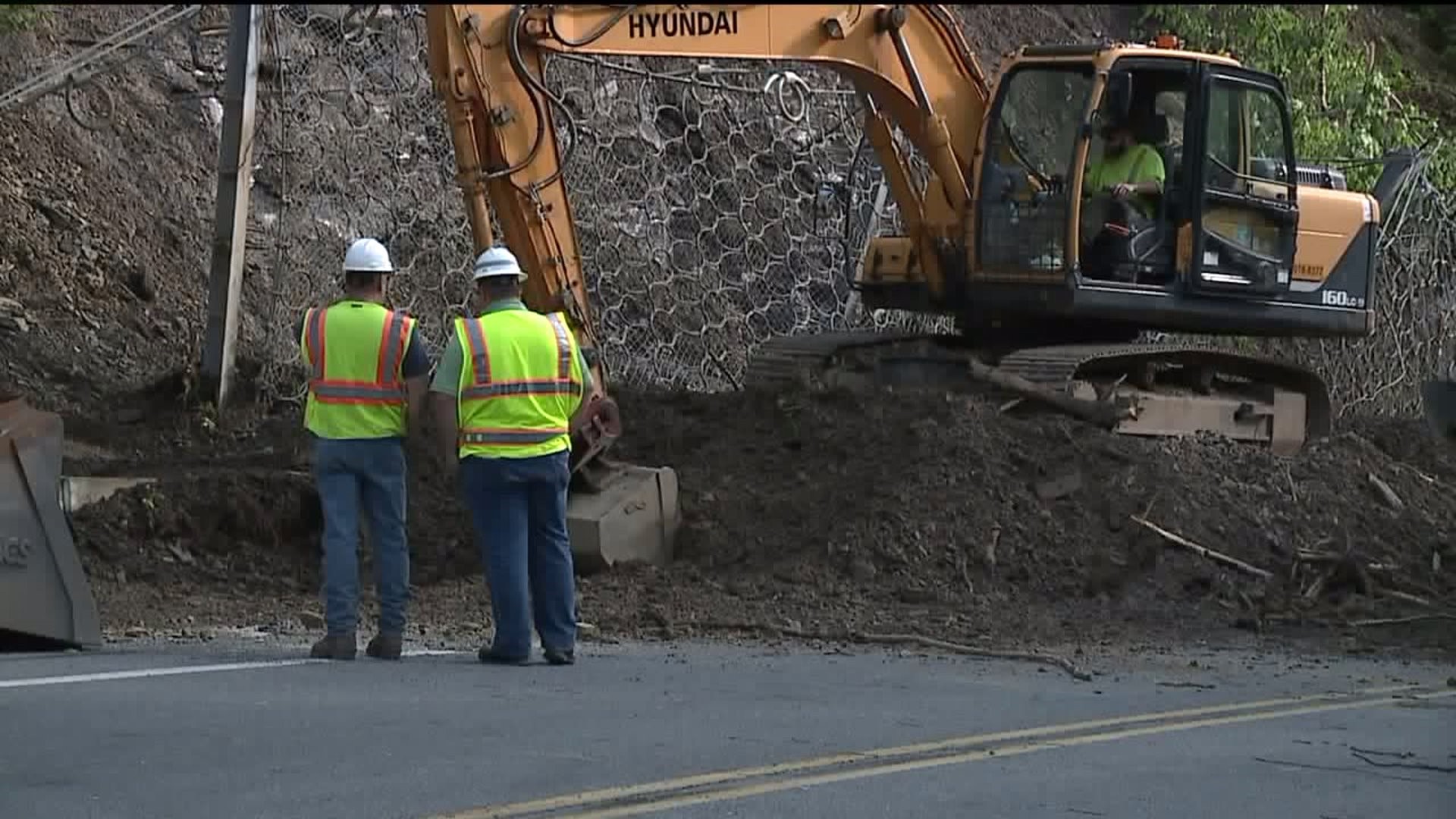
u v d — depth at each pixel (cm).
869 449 4938
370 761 2520
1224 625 4316
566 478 3525
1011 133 5338
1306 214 5594
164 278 6241
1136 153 5297
